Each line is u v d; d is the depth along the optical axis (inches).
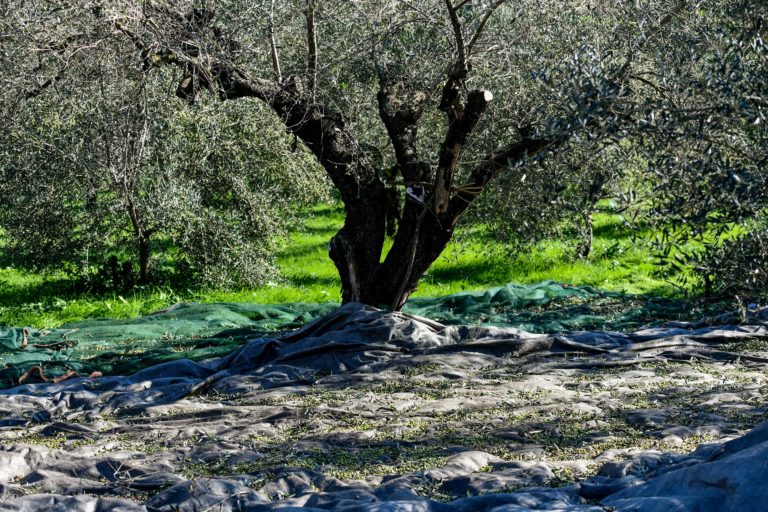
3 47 333.1
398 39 371.9
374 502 168.1
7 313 538.9
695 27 225.0
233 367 339.6
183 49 351.6
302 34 402.6
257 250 594.9
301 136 390.9
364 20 381.7
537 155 162.2
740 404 247.0
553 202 161.3
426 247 394.6
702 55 180.1
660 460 184.9
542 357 339.3
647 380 291.0
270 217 596.1
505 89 354.9
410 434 229.8
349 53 374.9
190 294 574.9
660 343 346.3
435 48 372.2
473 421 239.9
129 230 574.9
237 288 593.9
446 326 368.2
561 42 338.3
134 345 417.1
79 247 571.8
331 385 304.8
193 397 302.5
